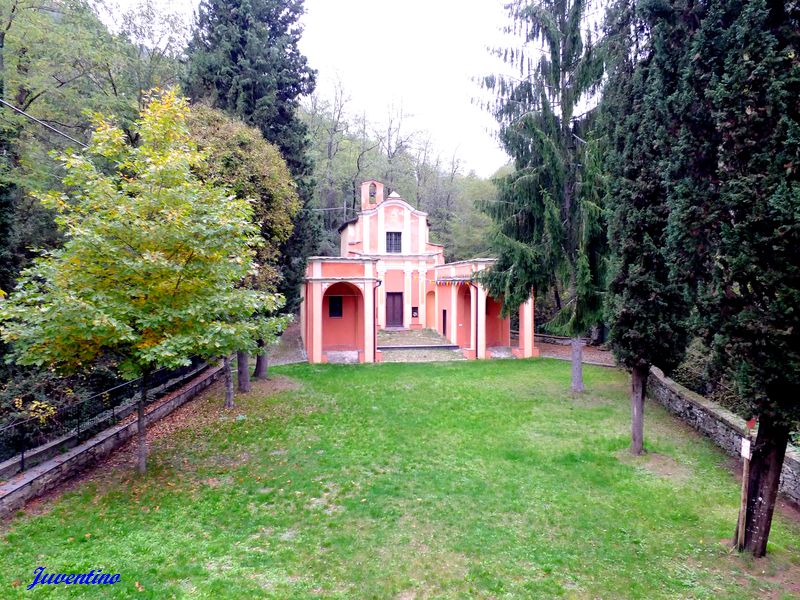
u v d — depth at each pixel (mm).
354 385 14852
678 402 11047
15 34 12867
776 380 4613
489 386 14672
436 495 6934
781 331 4434
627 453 8688
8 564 5059
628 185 8141
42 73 14039
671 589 4750
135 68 17047
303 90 16719
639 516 6281
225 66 14516
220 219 7332
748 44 4703
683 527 6004
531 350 20594
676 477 7598
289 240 15781
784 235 4371
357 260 19297
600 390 14016
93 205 6719
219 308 7203
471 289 20297
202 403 12656
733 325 4879
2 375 8531
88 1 15258
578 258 12344
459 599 4559
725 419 8836
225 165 11477
